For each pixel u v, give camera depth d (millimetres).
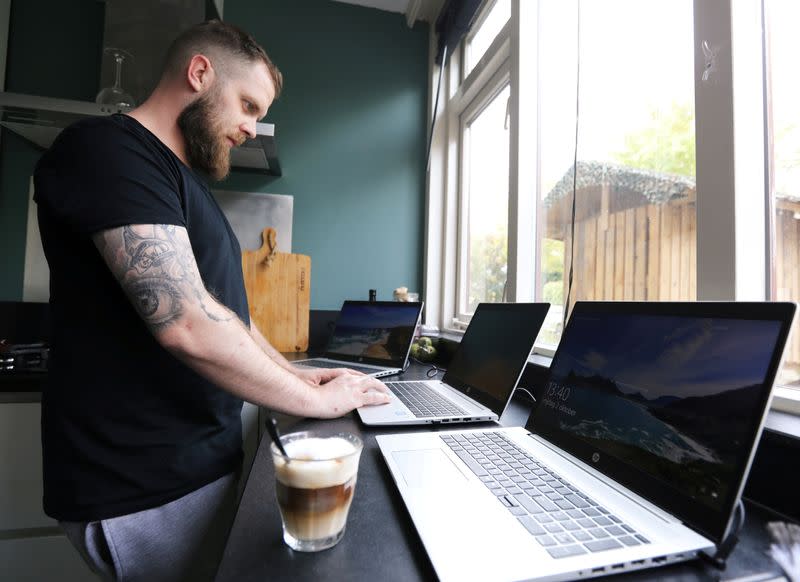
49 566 1261
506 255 1691
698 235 793
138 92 1712
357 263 2223
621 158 1124
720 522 411
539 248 1518
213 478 763
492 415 862
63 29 1827
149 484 678
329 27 2225
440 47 2166
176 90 822
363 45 2262
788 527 492
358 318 1724
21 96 1345
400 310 1603
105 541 659
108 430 664
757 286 731
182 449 710
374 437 768
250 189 2121
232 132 898
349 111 2234
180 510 719
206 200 826
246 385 692
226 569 396
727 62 740
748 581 386
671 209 949
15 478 1260
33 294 1776
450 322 2244
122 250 593
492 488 530
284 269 2018
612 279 1148
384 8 2279
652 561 393
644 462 524
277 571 394
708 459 453
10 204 1765
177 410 710
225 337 650
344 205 2213
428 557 389
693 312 554
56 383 679
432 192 2266
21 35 1812
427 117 2322
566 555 392
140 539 677
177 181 738
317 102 2203
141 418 680
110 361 672
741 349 471
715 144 760
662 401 538
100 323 674
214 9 1829
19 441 1260
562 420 696
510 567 374
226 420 797
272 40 2160
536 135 1520
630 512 473
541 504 490
